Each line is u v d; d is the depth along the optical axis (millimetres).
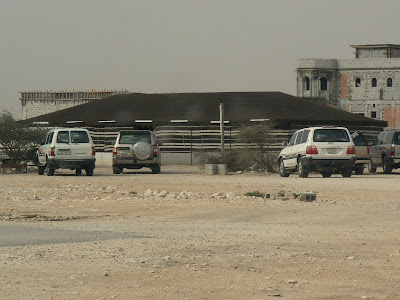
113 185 50750
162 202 37531
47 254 20578
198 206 35344
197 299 15109
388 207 34531
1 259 19703
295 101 99312
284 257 20391
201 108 96938
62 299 14945
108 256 20281
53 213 33000
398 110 194125
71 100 159875
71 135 63219
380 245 22844
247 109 95000
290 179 57062
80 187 48969
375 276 17688
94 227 27484
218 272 18078
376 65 196375
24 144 73250
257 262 19547
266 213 32250
